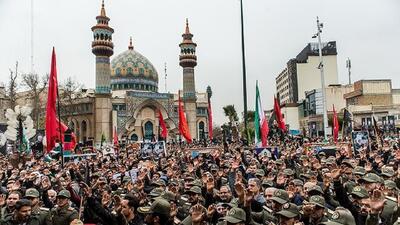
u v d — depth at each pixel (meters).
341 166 10.03
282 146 28.25
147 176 12.26
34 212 7.45
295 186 8.76
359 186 7.12
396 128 53.75
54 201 9.73
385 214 6.32
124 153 29.12
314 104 79.25
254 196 7.54
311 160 14.56
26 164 19.72
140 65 77.00
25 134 29.89
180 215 8.05
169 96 73.31
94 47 63.12
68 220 7.19
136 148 33.75
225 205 7.37
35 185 11.91
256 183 7.84
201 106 80.31
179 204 8.71
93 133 64.06
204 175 9.52
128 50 79.00
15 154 23.56
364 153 16.67
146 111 71.69
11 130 29.48
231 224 5.40
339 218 4.91
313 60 100.50
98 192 9.35
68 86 62.00
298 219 6.29
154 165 15.95
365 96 69.06
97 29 62.94
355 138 22.80
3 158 26.12
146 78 77.25
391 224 6.25
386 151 17.34
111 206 8.58
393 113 61.81
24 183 12.34
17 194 7.78
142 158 23.38
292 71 102.94
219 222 6.53
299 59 111.19
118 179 13.98
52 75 13.88
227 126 65.12
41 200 9.84
